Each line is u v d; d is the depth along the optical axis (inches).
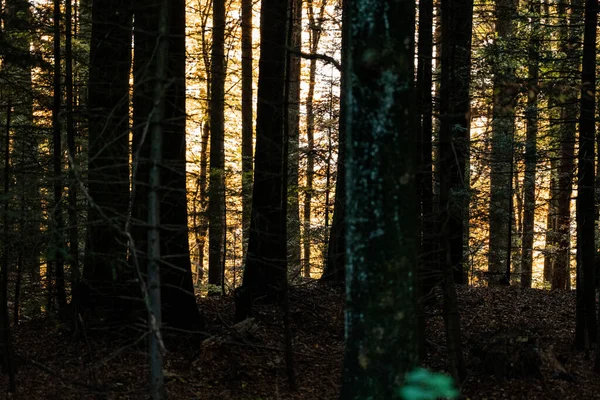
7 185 305.3
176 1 376.2
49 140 447.5
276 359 404.5
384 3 192.1
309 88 943.7
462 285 637.9
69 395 309.4
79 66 477.1
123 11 351.3
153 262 229.5
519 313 531.2
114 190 341.1
